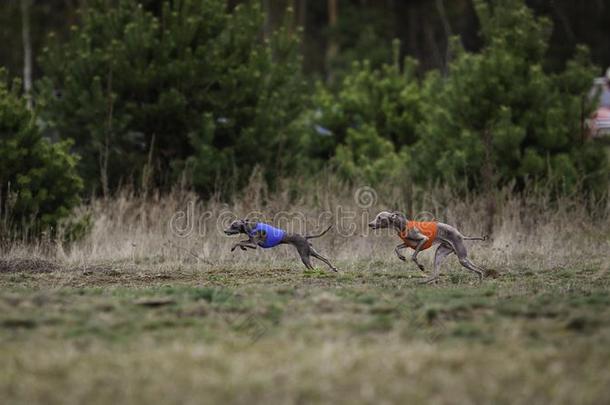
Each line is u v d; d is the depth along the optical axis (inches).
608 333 1221.1
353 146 3179.1
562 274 1847.9
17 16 5157.5
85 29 2805.1
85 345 1169.4
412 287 1649.9
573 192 2439.7
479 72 2650.1
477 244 2242.9
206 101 2699.3
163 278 1808.6
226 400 971.3
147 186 2586.1
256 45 2854.3
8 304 1393.9
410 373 1055.6
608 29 6732.3
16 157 2129.7
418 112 3358.8
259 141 2719.0
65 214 2201.0
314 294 1505.9
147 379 1031.0
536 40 2723.9
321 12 7071.9
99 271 1904.5
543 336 1217.4
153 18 2669.8
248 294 1508.4
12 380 1027.9
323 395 987.9
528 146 2628.0
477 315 1334.9
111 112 2581.2
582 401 975.0
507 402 974.4
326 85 5039.4
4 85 2253.9
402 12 6584.6
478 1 2834.6
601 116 4065.0
